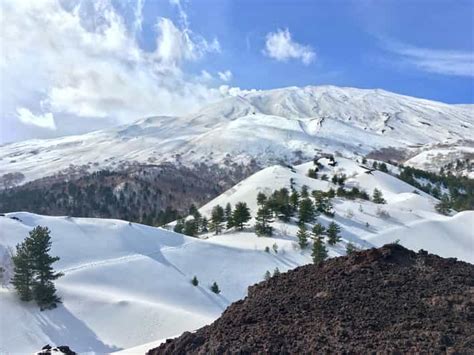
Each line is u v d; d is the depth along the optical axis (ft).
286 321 50.98
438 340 41.60
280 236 334.03
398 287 54.75
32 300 195.52
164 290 241.14
